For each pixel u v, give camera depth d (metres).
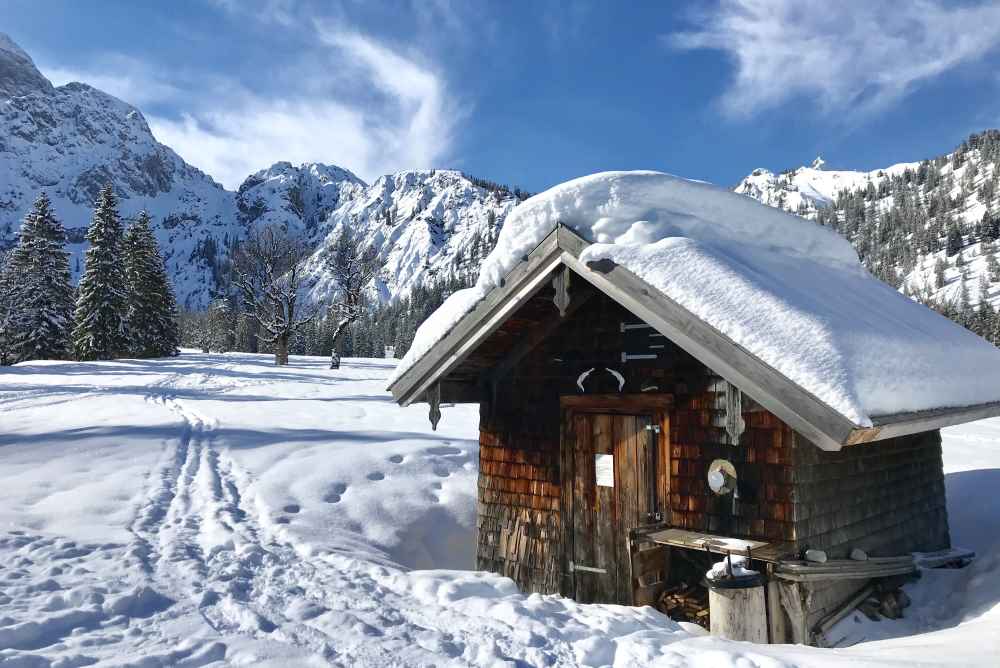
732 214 7.22
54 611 4.96
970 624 5.12
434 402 7.26
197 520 8.32
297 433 14.55
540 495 7.38
